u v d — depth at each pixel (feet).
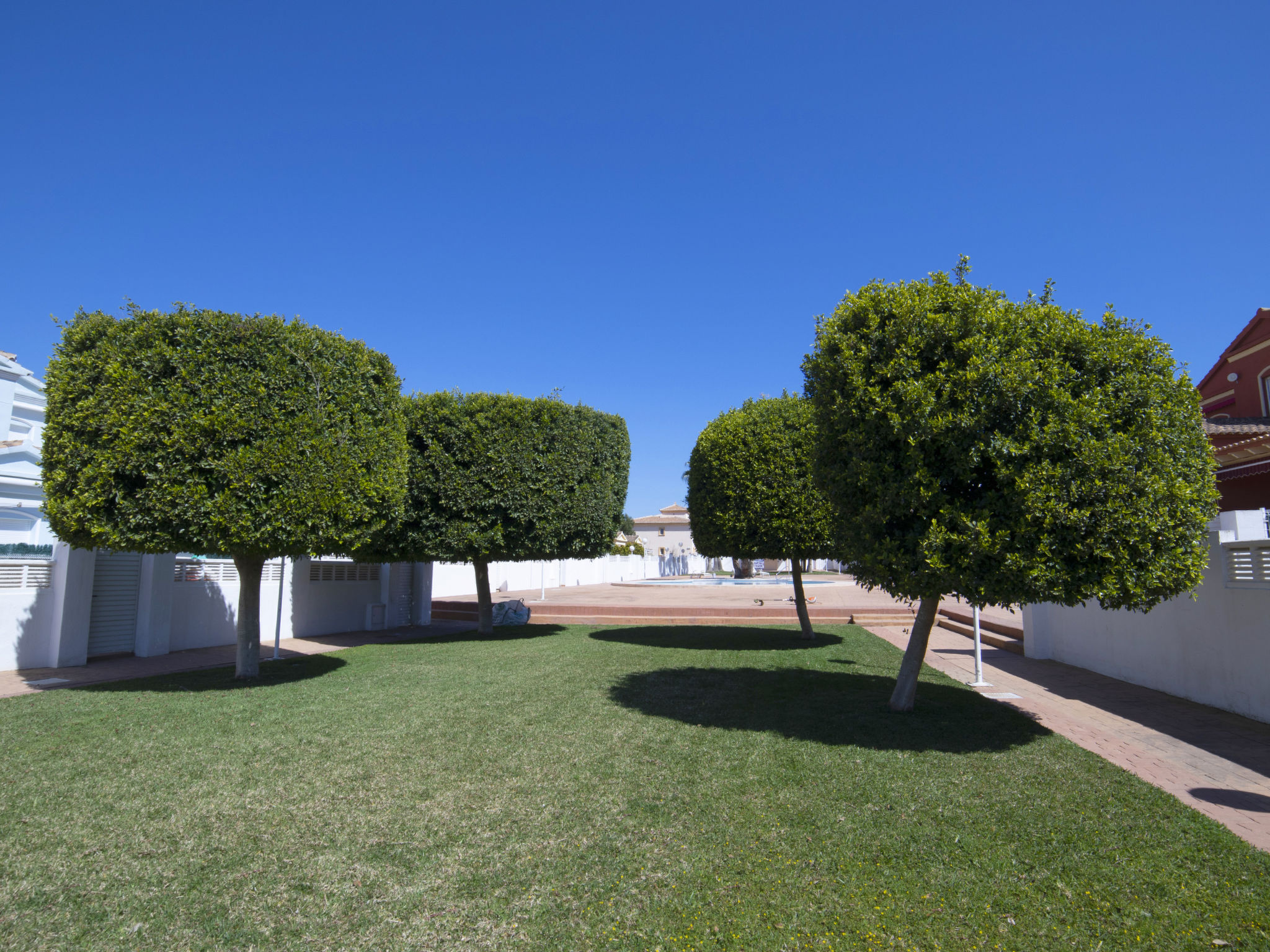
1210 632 27.61
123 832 14.76
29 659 36.45
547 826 15.08
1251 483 40.68
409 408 45.52
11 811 15.89
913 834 14.65
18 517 37.37
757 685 30.27
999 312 21.13
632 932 11.17
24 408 59.36
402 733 22.36
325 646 47.44
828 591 91.35
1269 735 22.97
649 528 236.63
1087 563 19.36
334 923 11.42
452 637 51.37
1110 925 11.33
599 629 55.67
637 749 20.59
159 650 41.52
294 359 30.07
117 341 27.63
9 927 11.23
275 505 27.96
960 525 19.85
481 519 45.91
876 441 21.77
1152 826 15.07
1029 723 24.02
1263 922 11.28
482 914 11.68
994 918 11.55
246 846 14.16
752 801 16.49
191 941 10.91
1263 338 52.29
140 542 27.37
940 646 46.06
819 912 11.75
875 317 22.47
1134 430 19.49
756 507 38.42
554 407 48.42
